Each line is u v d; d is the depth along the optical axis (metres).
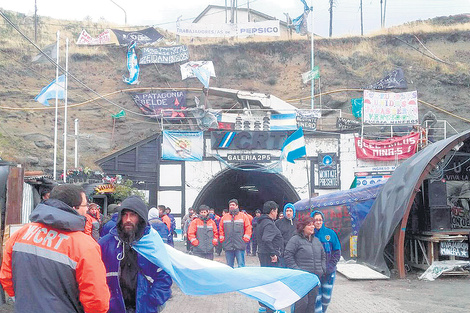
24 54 37.25
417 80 38.12
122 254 4.56
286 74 39.84
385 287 12.36
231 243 12.50
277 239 9.29
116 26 48.41
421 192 15.19
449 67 39.31
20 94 33.06
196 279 5.07
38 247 3.68
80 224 3.79
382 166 25.95
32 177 12.27
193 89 33.34
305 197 26.08
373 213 15.26
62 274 3.64
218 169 26.34
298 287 5.70
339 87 38.34
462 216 16.91
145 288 4.60
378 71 39.47
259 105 29.23
